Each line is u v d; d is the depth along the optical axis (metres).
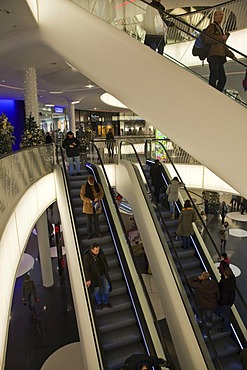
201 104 4.74
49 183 8.70
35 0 6.89
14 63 10.17
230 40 6.78
